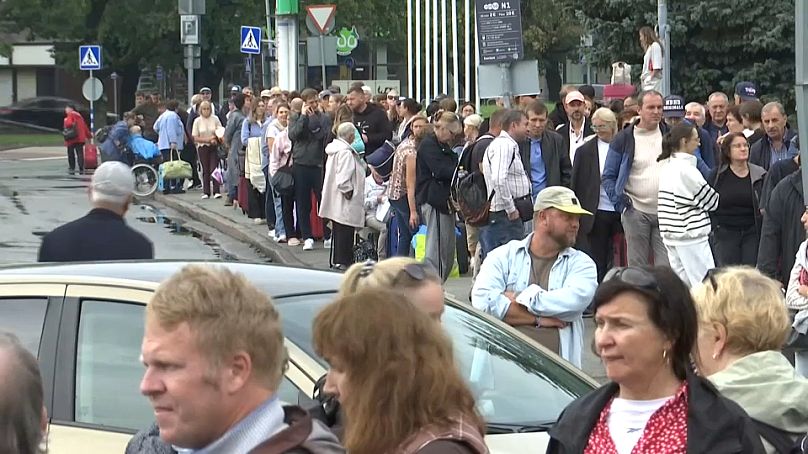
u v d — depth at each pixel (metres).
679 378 5.42
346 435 4.71
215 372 4.30
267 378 4.40
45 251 11.22
